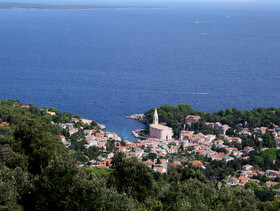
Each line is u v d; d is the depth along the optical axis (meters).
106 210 105.56
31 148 142.38
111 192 109.81
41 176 116.00
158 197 127.00
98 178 118.31
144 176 131.88
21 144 144.38
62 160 118.19
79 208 105.19
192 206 113.25
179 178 144.50
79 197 107.25
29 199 113.44
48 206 110.06
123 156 141.25
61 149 150.25
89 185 108.44
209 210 113.12
